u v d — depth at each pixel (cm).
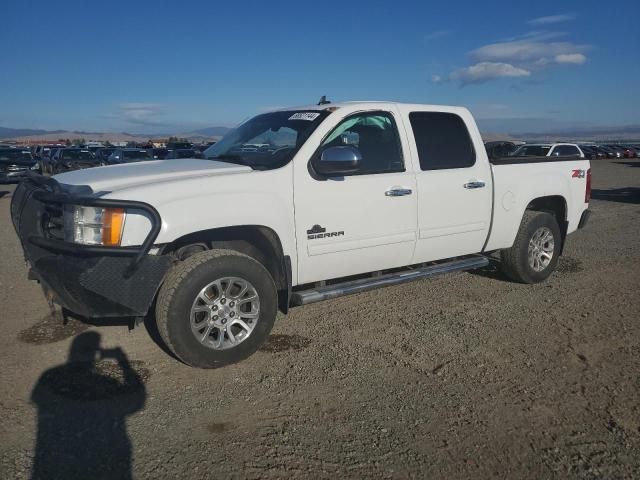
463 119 549
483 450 304
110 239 355
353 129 473
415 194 495
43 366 398
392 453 300
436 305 550
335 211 448
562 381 386
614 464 293
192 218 376
